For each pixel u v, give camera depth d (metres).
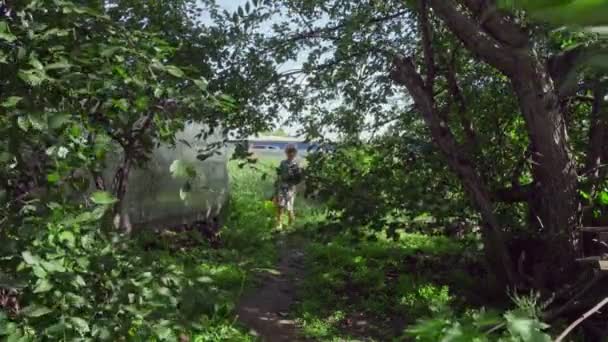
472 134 6.70
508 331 1.76
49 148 2.97
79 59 3.28
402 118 7.60
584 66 0.64
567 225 5.43
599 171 5.66
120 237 4.06
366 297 6.89
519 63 4.88
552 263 5.62
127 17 5.75
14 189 3.22
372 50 7.53
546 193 5.50
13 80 2.99
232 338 5.00
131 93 3.63
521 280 5.89
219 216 11.84
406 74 6.19
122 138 4.55
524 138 6.89
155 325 3.42
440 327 1.68
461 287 6.80
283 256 9.36
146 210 8.64
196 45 6.57
